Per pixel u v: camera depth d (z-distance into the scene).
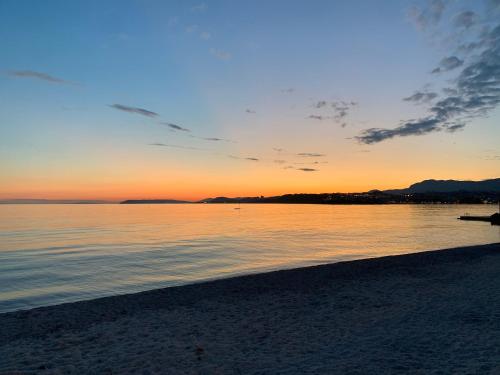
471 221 92.00
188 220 108.06
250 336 10.04
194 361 8.35
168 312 12.70
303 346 9.12
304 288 15.92
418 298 13.74
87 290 20.05
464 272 18.89
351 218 115.62
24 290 20.12
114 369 8.02
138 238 51.81
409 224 82.38
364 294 14.59
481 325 10.40
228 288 16.25
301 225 82.12
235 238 51.50
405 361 7.94
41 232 62.66
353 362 7.97
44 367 8.22
